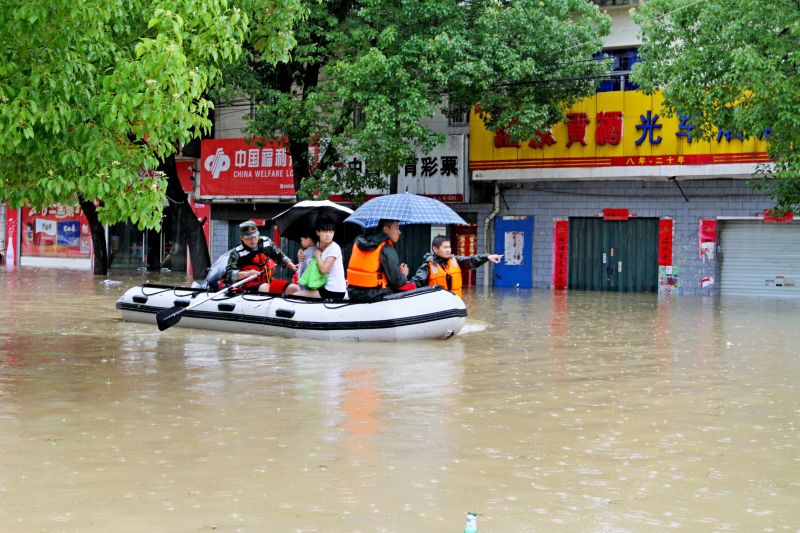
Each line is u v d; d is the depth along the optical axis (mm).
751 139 24078
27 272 33375
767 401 9266
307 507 5648
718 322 17625
